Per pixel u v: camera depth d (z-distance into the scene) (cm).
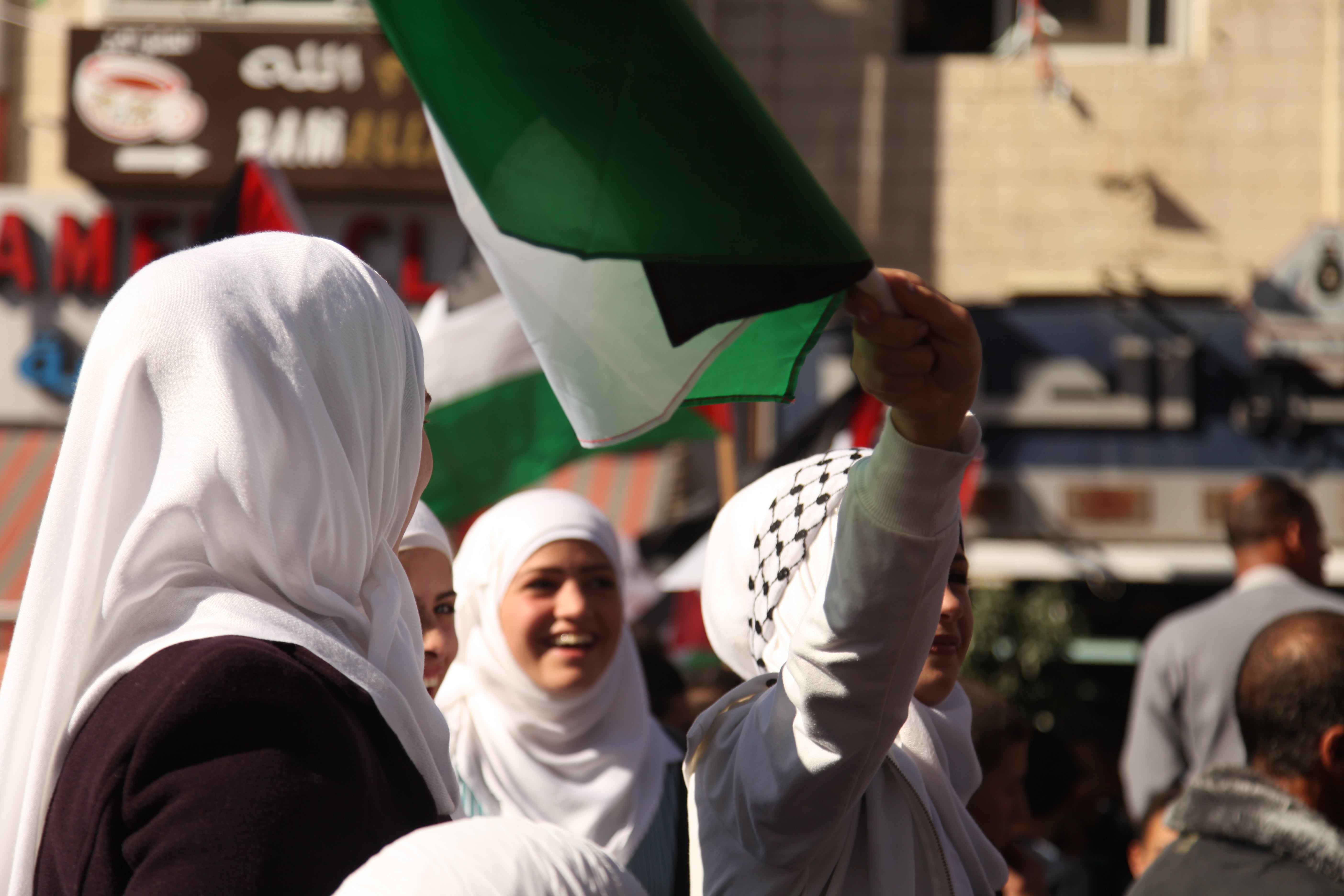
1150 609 984
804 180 114
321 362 147
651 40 113
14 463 950
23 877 129
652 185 111
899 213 958
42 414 975
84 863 121
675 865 326
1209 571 914
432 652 280
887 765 172
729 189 111
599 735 338
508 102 112
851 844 167
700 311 119
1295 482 901
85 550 136
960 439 139
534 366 439
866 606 143
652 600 562
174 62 952
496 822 102
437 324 441
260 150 946
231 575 139
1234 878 231
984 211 955
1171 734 429
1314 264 934
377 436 154
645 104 112
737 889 159
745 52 964
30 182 984
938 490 139
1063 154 954
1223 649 418
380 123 945
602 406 131
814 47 962
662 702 461
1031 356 949
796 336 133
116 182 958
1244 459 940
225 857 115
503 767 326
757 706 165
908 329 126
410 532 281
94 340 144
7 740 135
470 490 456
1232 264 945
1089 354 946
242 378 139
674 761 346
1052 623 873
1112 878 448
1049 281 946
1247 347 939
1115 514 941
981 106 958
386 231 959
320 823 121
